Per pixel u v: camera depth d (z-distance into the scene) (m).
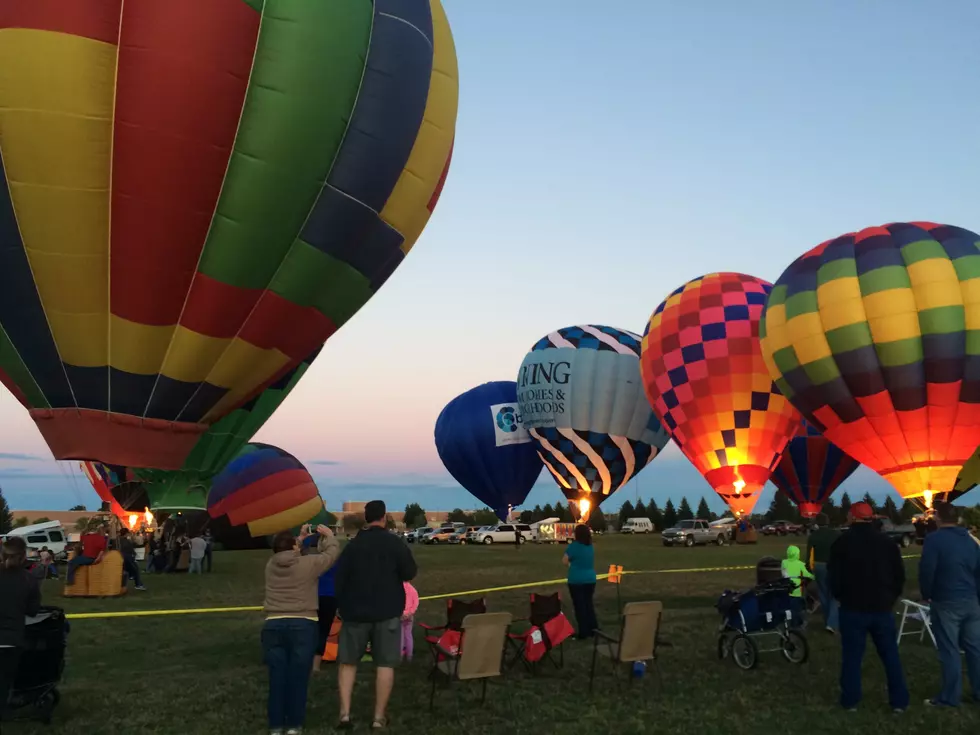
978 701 6.16
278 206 10.33
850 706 6.03
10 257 9.91
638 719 5.90
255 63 9.84
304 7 10.07
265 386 11.82
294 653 5.53
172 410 10.94
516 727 5.71
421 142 11.56
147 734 5.63
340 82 10.38
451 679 6.96
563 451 33.81
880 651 6.00
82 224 9.75
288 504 26.81
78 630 10.29
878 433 17.86
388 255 11.78
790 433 25.23
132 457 10.72
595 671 7.50
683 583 16.16
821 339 18.28
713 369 24.80
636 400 33.00
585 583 9.16
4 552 5.66
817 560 9.55
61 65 9.20
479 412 40.06
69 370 10.44
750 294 25.62
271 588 5.60
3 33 9.18
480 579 17.66
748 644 7.63
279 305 10.98
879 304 17.52
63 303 10.09
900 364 17.33
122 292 10.10
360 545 5.68
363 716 5.99
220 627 10.55
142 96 9.41
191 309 10.47
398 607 5.64
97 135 9.46
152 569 19.91
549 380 33.72
